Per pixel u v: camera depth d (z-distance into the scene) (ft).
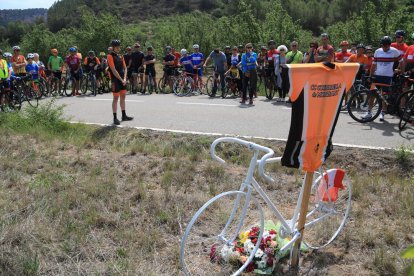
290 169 20.75
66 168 21.06
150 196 17.13
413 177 20.40
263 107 38.55
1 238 13.16
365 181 18.78
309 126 10.98
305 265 12.67
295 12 213.46
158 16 356.38
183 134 27.63
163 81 53.16
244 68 40.14
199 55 49.98
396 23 70.03
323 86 10.85
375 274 12.09
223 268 12.17
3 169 20.53
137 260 12.50
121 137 28.25
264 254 12.19
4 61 40.29
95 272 11.80
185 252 13.08
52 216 15.20
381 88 30.71
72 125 31.35
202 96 47.93
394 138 26.23
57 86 52.75
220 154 24.31
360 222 15.06
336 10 209.15
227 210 15.80
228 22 91.66
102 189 17.61
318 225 14.76
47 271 12.02
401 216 15.38
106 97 49.47
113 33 91.30
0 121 31.09
